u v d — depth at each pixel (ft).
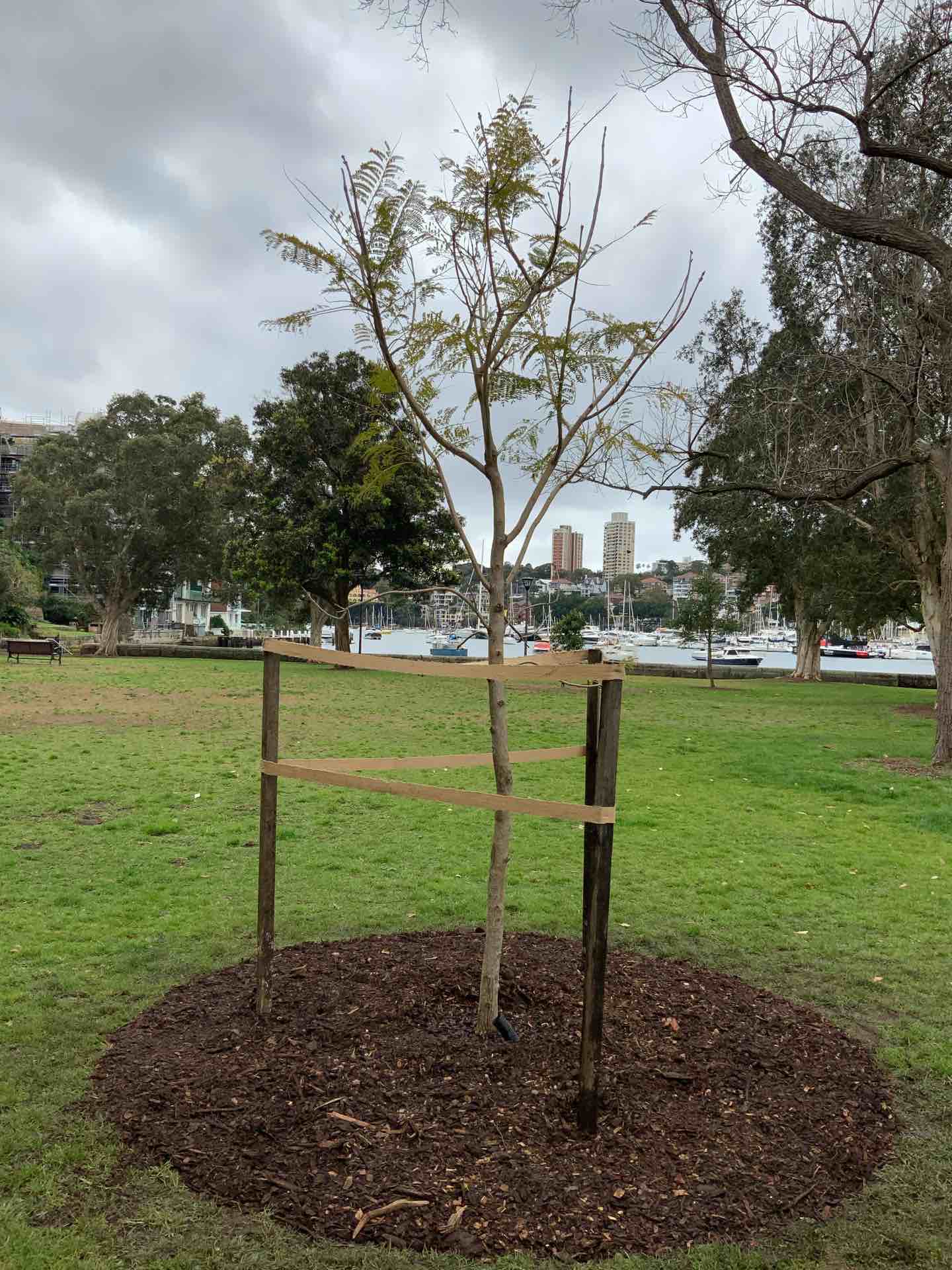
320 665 111.34
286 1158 9.62
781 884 22.11
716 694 87.76
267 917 12.92
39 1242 8.39
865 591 84.64
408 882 21.39
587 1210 8.87
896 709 73.41
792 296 63.62
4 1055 12.18
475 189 11.55
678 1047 12.23
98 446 131.75
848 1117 10.89
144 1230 8.61
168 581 145.18
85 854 23.58
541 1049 11.89
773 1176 9.59
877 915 19.74
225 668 104.06
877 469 42.83
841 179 42.27
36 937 17.15
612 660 13.08
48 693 69.15
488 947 12.28
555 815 10.28
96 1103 10.87
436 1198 8.96
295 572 100.07
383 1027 12.37
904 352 43.73
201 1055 11.88
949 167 25.57
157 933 17.44
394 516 96.22
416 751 43.11
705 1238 8.59
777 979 15.93
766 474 59.06
